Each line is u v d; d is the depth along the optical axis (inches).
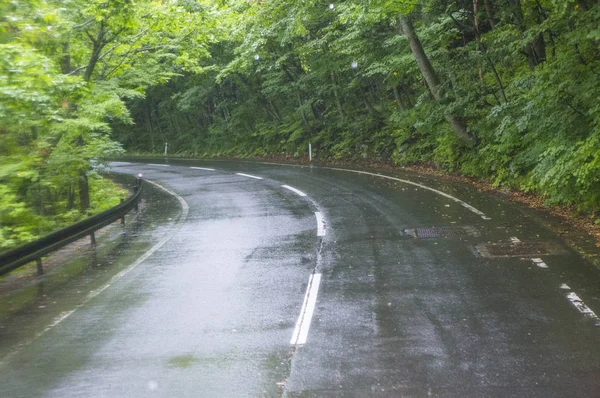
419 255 365.7
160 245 452.1
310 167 1073.5
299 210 588.4
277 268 354.3
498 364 199.2
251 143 1541.6
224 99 1662.2
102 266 391.5
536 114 463.2
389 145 1035.9
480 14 684.1
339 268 345.7
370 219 506.9
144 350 229.5
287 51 1184.8
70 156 535.5
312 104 1273.4
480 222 460.4
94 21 604.7
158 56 736.3
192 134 1930.4
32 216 447.8
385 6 680.4
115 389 193.5
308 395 182.7
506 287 288.0
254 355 218.1
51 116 409.4
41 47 499.2
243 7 984.9
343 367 203.2
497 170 665.6
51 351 234.1
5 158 414.9
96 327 262.5
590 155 398.3
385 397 178.9
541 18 561.0
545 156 467.8
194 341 236.7
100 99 631.8
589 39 418.6
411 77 995.3
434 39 771.4
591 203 427.8
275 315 264.5
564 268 315.9
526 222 448.8
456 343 219.9
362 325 245.4
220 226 523.8
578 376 187.0
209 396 185.2
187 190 852.0
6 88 344.8
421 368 199.0
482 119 692.1
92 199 758.5
